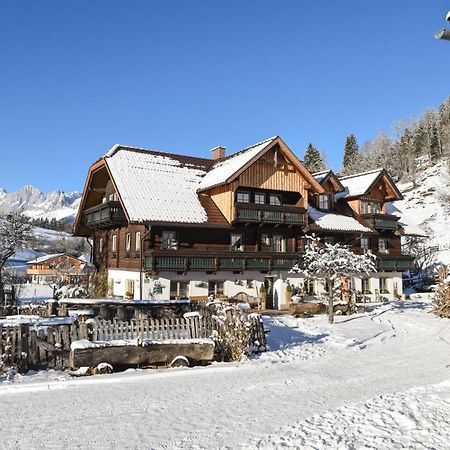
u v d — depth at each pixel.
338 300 28.20
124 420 8.04
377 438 6.80
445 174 80.56
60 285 36.94
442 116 113.50
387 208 42.88
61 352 12.35
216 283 28.62
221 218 29.41
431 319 23.92
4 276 42.28
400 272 38.19
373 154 112.69
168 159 33.56
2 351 11.70
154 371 12.05
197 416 8.26
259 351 15.22
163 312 17.61
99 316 17.19
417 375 11.70
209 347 13.36
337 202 38.53
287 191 32.28
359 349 15.90
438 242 56.28
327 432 7.16
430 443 6.53
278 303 30.67
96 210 31.12
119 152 31.55
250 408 8.74
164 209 27.22
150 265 25.66
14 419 8.09
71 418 8.14
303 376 11.59
